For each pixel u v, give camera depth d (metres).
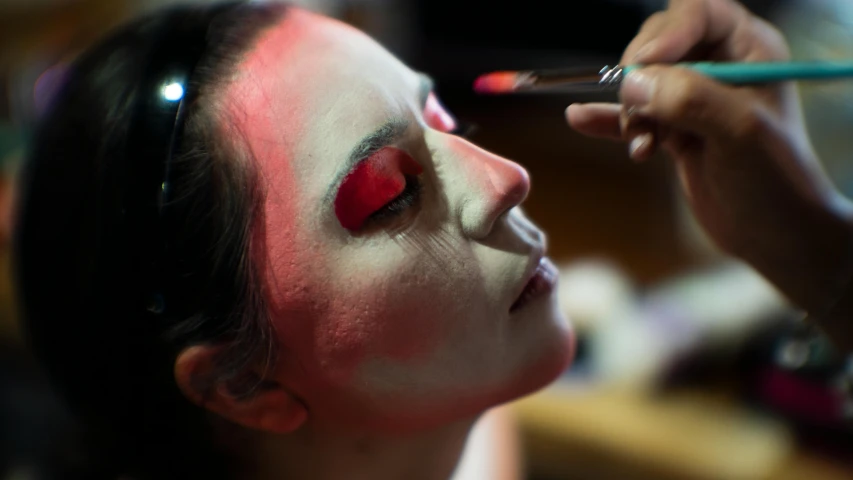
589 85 0.43
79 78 0.46
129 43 0.45
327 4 0.93
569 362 0.47
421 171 0.42
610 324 0.71
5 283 0.79
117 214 0.41
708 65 0.42
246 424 0.46
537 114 0.99
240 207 0.41
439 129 0.47
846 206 0.49
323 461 0.49
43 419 0.76
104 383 0.47
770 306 0.69
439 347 0.42
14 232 0.49
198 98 0.41
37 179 0.45
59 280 0.44
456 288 0.42
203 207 0.41
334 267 0.41
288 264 0.41
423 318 0.41
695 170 0.48
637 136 0.43
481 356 0.43
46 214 0.44
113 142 0.42
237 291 0.42
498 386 0.44
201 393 0.44
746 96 0.42
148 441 0.49
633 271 0.82
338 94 0.41
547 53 0.90
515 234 0.43
